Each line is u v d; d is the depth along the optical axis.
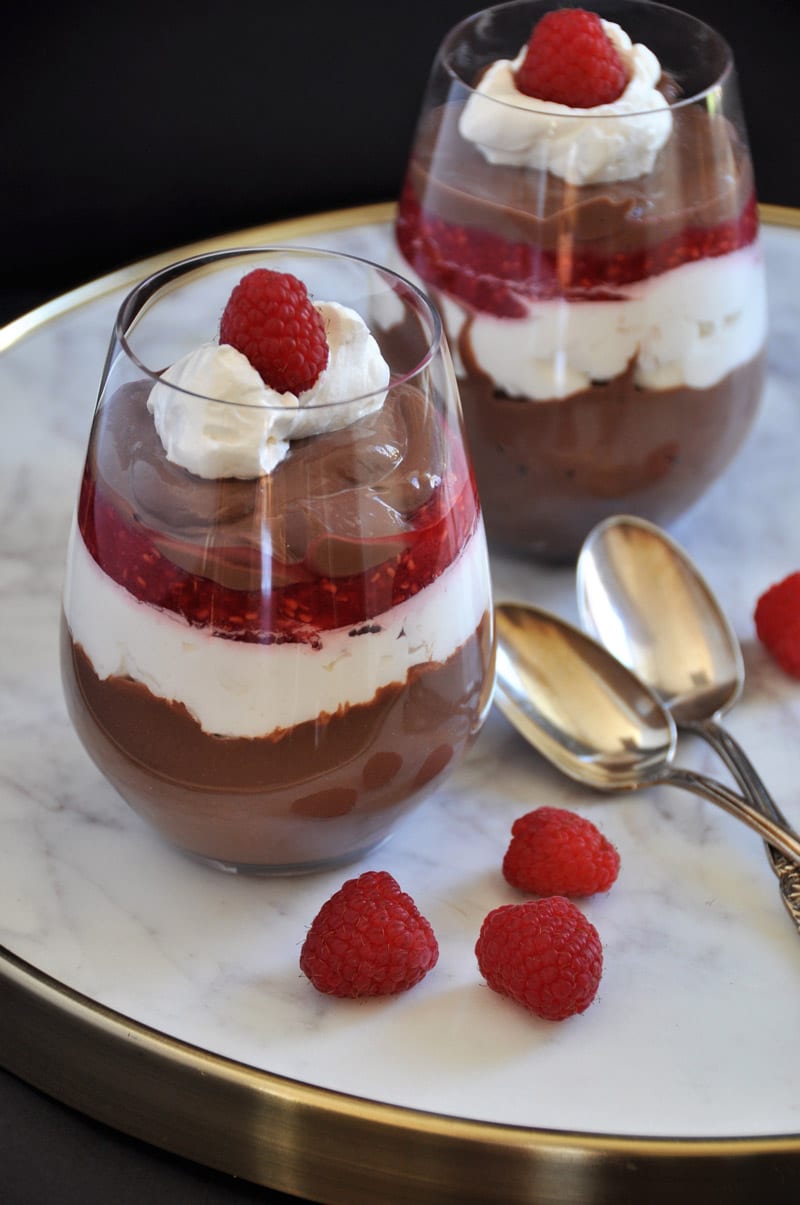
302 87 0.81
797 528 0.63
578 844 0.52
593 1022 0.49
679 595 0.59
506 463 0.59
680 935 0.52
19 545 0.61
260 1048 0.49
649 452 0.58
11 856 0.53
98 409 0.50
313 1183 0.48
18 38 0.77
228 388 0.48
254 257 0.51
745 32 0.83
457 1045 0.49
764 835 0.53
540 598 0.60
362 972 0.49
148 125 0.80
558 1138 0.47
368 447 0.48
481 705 0.51
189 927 0.51
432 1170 0.47
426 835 0.54
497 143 0.55
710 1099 0.48
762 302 0.59
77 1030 0.49
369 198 0.84
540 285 0.56
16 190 0.80
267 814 0.49
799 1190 0.47
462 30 0.59
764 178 0.85
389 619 0.48
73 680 0.50
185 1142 0.49
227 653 0.47
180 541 0.47
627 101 0.56
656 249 0.56
